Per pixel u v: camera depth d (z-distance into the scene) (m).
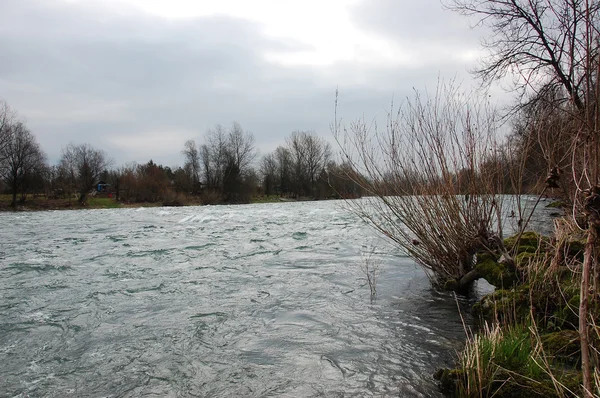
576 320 4.34
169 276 8.89
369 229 16.27
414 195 6.74
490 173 6.11
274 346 4.97
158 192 66.69
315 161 73.94
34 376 4.43
